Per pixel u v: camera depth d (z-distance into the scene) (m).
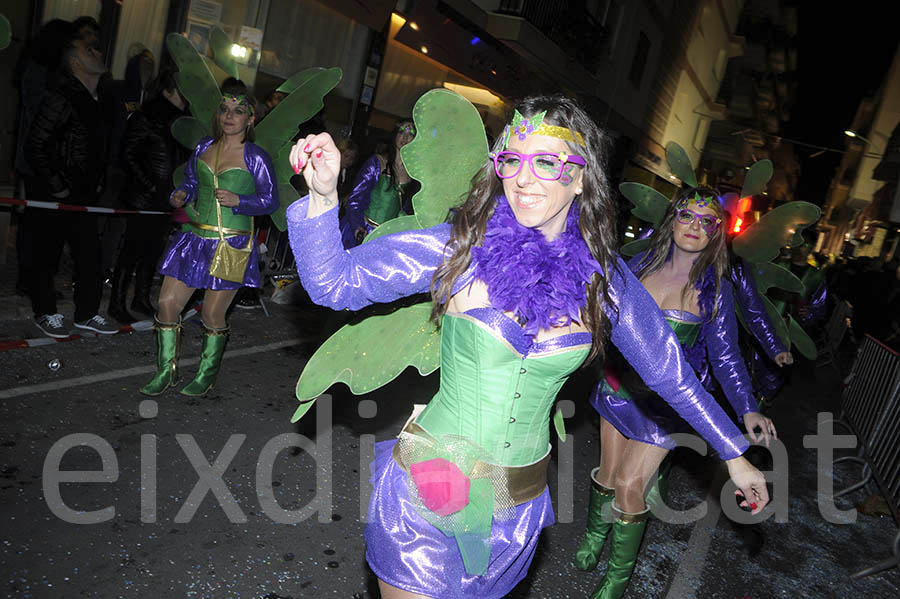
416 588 1.92
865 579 4.36
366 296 1.91
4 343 4.80
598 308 2.01
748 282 4.14
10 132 7.02
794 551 4.58
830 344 11.77
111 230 6.41
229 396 4.86
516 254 1.93
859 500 5.82
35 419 3.95
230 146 4.51
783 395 9.23
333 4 9.78
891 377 6.14
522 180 1.91
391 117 12.95
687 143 30.75
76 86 4.95
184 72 4.50
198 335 5.98
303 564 3.19
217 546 3.18
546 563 3.71
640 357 2.13
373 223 6.33
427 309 2.29
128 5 7.85
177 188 4.62
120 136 6.26
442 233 2.00
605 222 2.04
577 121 1.94
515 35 14.17
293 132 4.72
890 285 13.05
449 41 12.91
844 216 44.62
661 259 3.45
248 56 9.29
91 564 2.88
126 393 4.53
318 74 4.63
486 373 1.94
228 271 4.52
